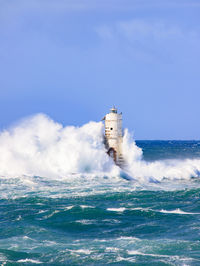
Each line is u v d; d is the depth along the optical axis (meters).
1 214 79.50
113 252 60.12
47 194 95.44
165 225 73.50
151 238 66.31
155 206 87.06
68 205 86.56
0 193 95.00
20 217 77.50
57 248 61.62
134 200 92.44
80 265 56.06
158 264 55.81
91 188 103.06
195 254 59.06
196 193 100.56
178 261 56.72
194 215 79.94
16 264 55.94
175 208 85.75
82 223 74.62
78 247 62.19
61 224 73.94
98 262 56.88
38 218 77.19
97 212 80.94
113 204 88.25
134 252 60.12
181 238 66.00
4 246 62.19
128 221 76.19
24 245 62.81
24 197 92.00
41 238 66.31
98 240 65.44
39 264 56.22
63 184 106.75
